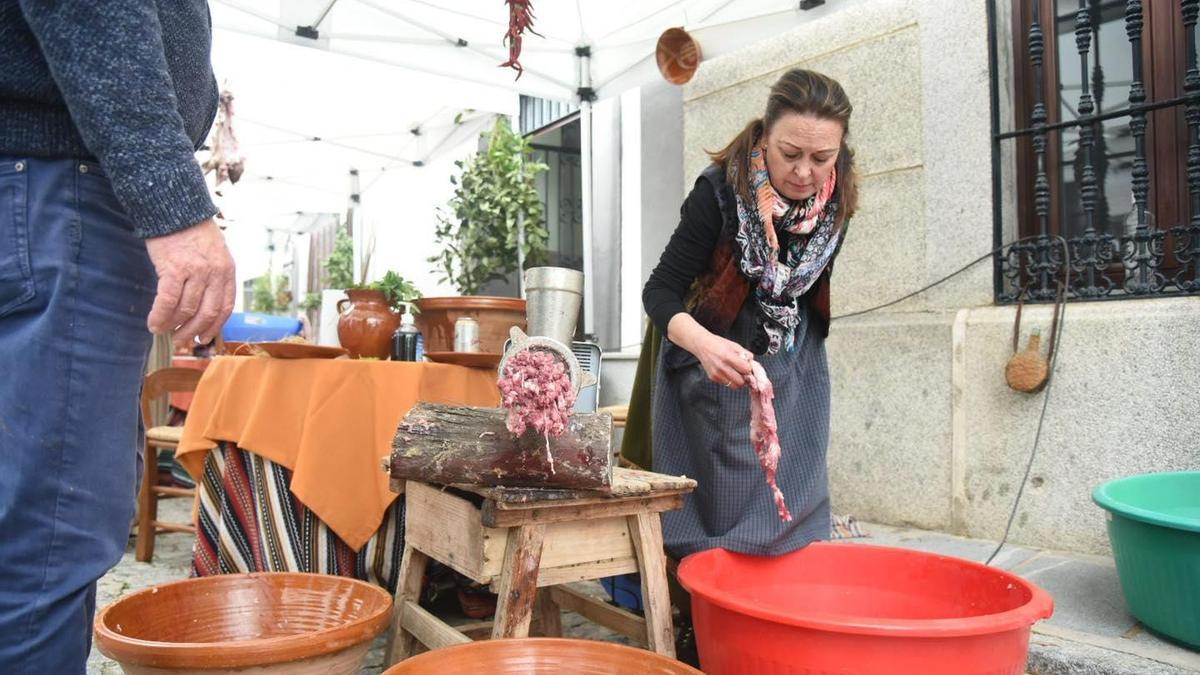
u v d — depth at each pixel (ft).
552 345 4.57
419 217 20.36
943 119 9.71
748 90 11.64
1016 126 9.71
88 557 3.06
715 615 4.45
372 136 18.71
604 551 4.94
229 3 10.98
